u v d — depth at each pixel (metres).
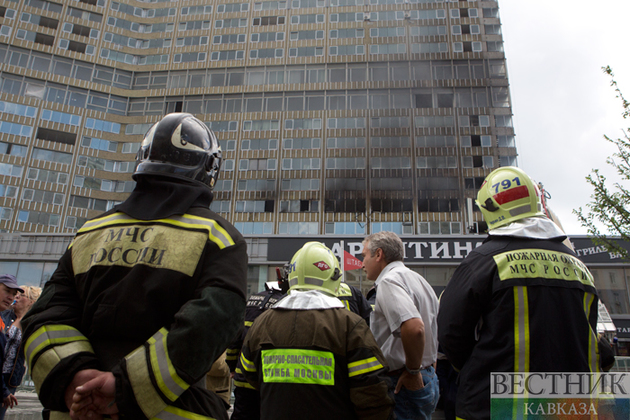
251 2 52.34
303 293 2.17
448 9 49.62
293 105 47.91
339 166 44.94
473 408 1.86
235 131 47.25
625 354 21.81
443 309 2.08
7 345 3.89
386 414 1.92
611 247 10.70
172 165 1.54
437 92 46.94
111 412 1.13
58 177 44.09
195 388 1.41
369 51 49.09
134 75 50.53
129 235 1.38
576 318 1.88
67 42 48.41
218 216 1.50
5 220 41.22
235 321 1.28
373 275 3.08
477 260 2.04
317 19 50.94
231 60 50.19
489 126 45.16
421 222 42.59
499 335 1.86
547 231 2.07
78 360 1.19
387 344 2.65
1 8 47.03
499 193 2.19
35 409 5.62
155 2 53.31
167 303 1.28
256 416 2.31
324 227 43.16
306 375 1.93
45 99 45.81
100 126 47.12
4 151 42.88
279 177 45.06
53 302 1.35
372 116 46.41
